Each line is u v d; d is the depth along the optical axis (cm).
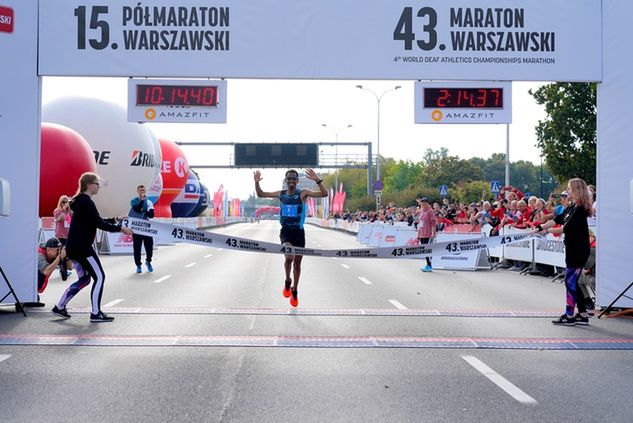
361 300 1181
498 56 1080
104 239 2627
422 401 543
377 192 5006
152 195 3591
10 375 620
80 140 2661
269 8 1073
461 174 9488
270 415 503
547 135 4516
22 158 1028
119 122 3055
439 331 864
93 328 866
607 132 1057
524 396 559
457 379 617
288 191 998
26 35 1035
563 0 1073
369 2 1077
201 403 533
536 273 1741
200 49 1064
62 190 2561
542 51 1079
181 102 1098
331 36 1076
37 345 757
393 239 2847
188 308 1059
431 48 1080
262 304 1117
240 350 739
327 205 8144
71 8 1047
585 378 623
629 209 1030
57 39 1041
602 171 1055
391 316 989
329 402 539
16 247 1024
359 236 3744
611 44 1061
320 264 2075
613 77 1058
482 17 1080
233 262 2134
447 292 1319
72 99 3042
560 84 4469
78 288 945
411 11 1080
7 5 1028
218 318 958
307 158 6725
